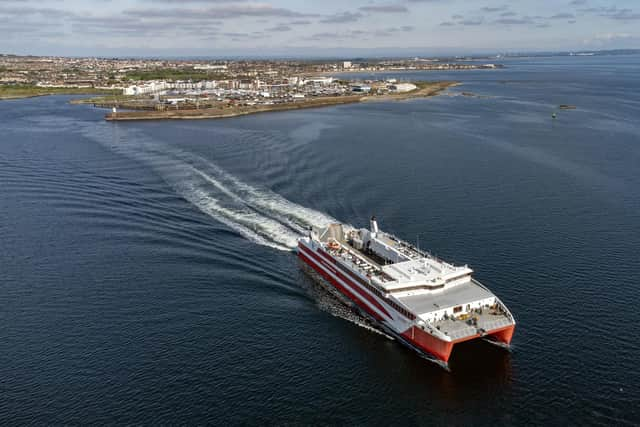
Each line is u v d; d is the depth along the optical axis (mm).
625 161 155750
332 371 60844
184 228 102875
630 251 90438
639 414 53000
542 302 74062
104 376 59906
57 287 80938
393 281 69125
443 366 61281
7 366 61969
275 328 69562
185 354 63812
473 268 84688
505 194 123062
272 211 111250
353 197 120000
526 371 60062
